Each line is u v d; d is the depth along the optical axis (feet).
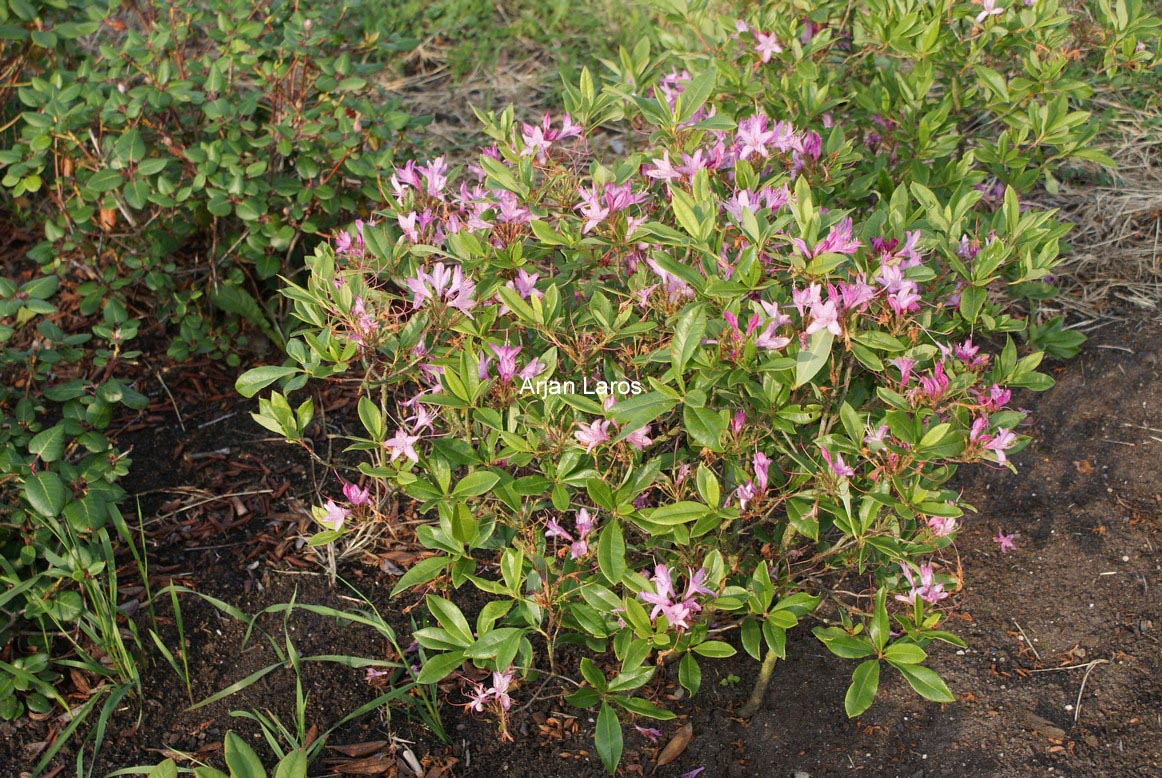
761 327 3.71
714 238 4.07
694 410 3.69
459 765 4.45
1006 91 5.43
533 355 4.31
